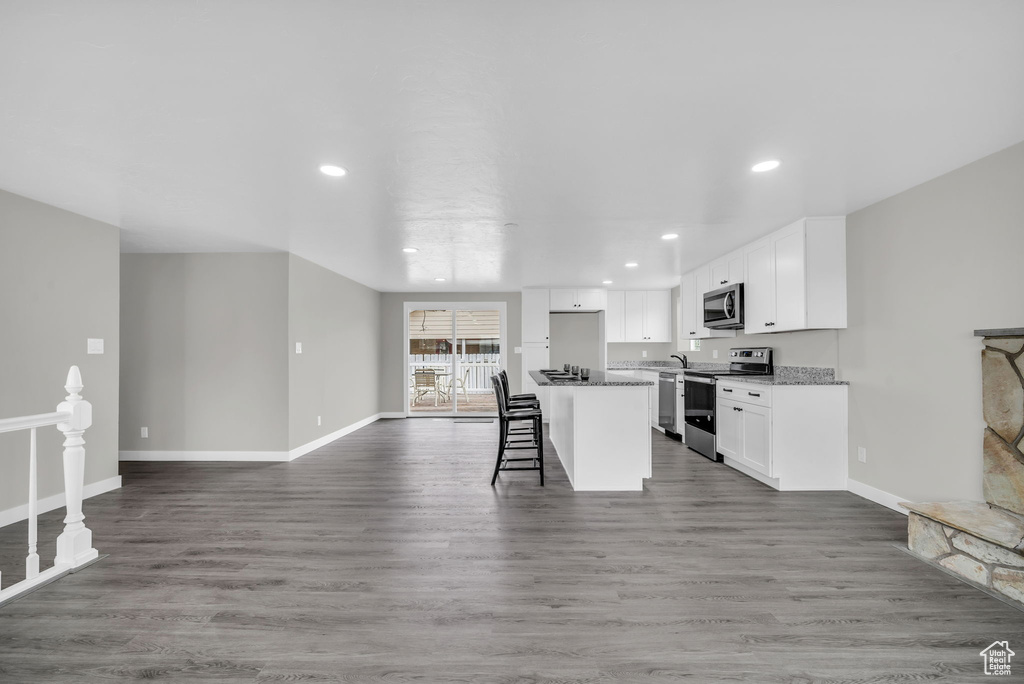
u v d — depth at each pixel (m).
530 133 2.38
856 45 1.70
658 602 2.18
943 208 2.96
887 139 2.46
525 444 5.96
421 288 7.91
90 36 1.62
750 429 4.24
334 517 3.32
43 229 3.45
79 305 3.72
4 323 3.22
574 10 1.52
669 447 5.72
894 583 2.34
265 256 5.14
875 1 1.47
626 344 8.38
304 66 1.81
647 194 3.29
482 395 8.52
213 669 1.73
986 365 2.62
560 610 2.12
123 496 3.82
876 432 3.57
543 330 7.70
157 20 1.54
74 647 1.85
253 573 2.47
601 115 2.20
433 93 2.01
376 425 7.51
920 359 3.15
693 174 2.93
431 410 8.60
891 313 3.38
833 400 3.91
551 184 3.09
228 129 2.32
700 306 5.91
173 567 2.54
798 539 2.90
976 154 2.66
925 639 1.89
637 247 4.89
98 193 3.24
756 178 3.00
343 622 2.02
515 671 1.72
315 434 5.76
